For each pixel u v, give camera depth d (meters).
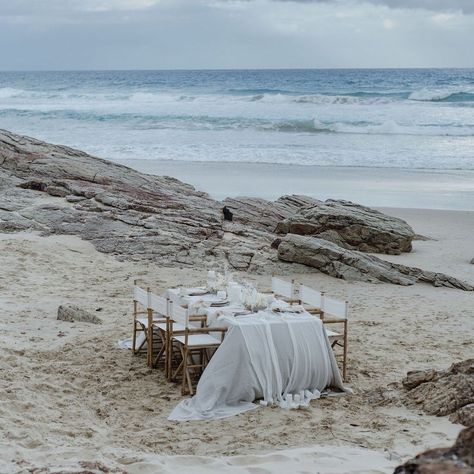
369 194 29.33
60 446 7.25
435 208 26.92
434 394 8.66
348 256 17.09
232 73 162.88
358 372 10.30
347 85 96.00
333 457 6.98
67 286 14.88
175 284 15.46
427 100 66.62
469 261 19.50
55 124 53.47
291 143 43.94
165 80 121.75
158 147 42.47
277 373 9.20
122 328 12.05
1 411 8.04
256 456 7.02
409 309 14.36
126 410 8.74
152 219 19.27
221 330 9.35
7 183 21.22
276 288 11.59
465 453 3.31
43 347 10.91
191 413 8.62
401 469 3.35
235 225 20.08
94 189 20.97
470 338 12.30
